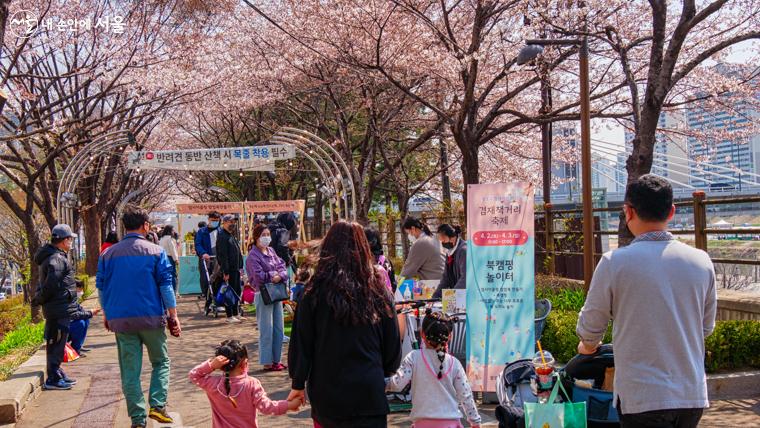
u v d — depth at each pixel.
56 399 6.96
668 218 3.30
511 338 6.25
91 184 22.66
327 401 3.68
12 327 13.30
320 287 3.75
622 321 3.21
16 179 14.14
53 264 7.37
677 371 3.12
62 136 15.06
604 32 10.34
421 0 14.81
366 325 3.73
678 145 16.83
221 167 15.29
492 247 6.29
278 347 8.42
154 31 16.66
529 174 23.27
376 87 18.69
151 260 5.80
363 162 20.86
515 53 14.54
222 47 20.28
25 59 15.58
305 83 20.62
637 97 9.45
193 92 17.70
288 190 31.16
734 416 6.05
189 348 10.30
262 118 28.16
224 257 13.05
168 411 6.66
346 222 3.91
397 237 23.02
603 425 4.60
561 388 4.34
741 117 14.97
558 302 9.74
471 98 12.38
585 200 8.16
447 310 6.76
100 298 5.83
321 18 16.11
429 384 4.54
